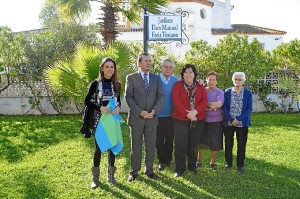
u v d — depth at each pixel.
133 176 6.02
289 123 11.55
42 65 13.73
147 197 5.28
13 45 13.64
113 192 5.50
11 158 7.53
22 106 14.16
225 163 7.01
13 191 5.61
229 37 13.71
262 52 13.85
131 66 10.68
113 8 12.80
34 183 5.95
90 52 10.10
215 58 13.48
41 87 13.95
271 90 14.40
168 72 6.37
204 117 6.22
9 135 9.81
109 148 5.51
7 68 13.90
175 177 6.14
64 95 12.90
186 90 6.07
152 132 5.95
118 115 5.73
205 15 25.02
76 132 10.10
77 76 10.41
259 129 10.42
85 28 14.83
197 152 6.57
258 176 6.22
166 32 7.68
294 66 14.91
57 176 6.29
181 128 6.09
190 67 6.05
